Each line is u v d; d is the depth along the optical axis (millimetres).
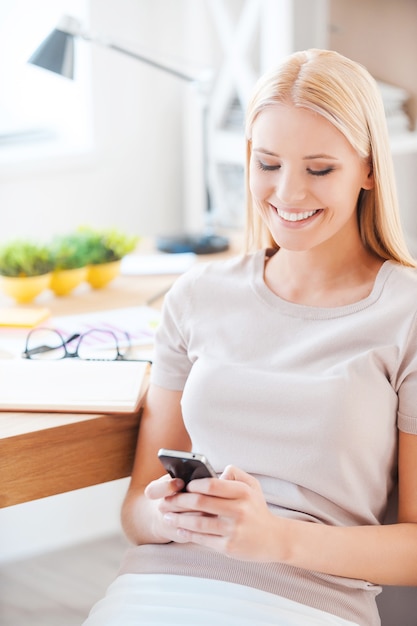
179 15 3463
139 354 1702
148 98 3479
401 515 1272
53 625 2059
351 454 1241
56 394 1474
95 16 3270
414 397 1247
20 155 3199
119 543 2414
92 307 2008
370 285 1324
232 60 3238
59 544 2404
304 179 1238
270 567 1242
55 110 3439
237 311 1379
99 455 1456
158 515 1307
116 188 3488
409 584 1260
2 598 2162
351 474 1255
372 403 1247
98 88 3336
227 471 1160
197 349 1383
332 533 1210
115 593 1287
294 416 1262
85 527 2479
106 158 3422
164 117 3543
